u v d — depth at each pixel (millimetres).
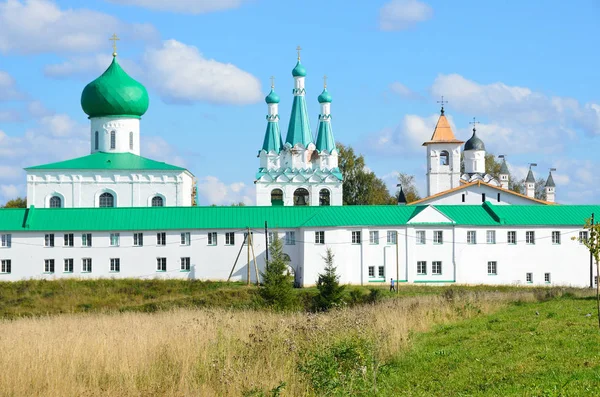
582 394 26281
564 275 103250
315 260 98375
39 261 98938
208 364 33031
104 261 99562
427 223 101062
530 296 62906
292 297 72188
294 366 32312
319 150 128125
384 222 100562
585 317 45094
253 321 44469
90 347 35156
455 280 101125
